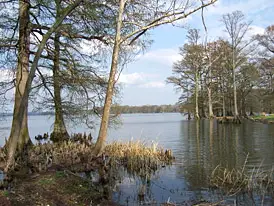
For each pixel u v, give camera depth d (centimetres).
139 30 1107
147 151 1204
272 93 4341
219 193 741
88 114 1595
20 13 1158
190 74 4294
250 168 1022
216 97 4544
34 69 995
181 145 1678
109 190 761
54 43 1338
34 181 684
